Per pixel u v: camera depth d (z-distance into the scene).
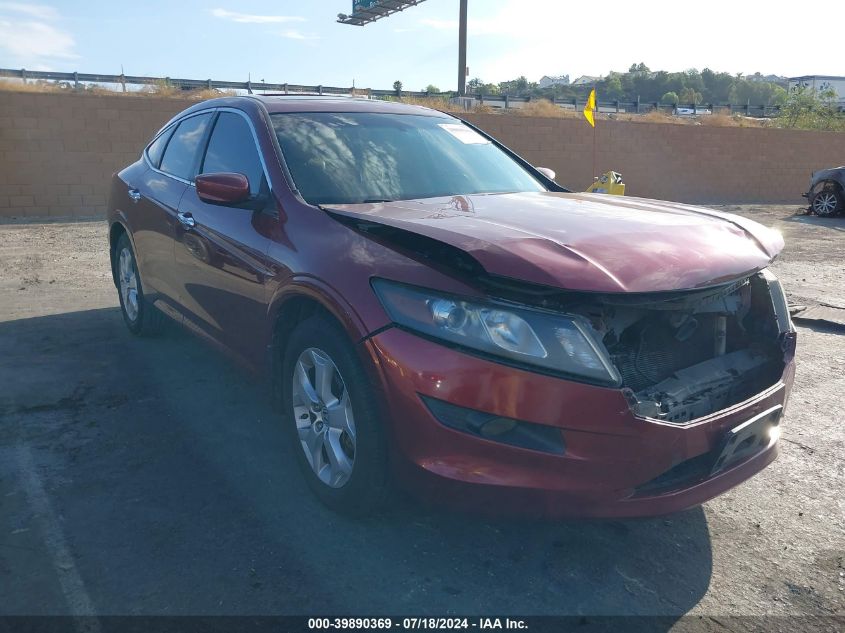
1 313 6.07
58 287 7.14
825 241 12.16
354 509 2.90
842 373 5.09
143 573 2.62
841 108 30.98
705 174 22.34
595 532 3.01
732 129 22.38
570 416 2.39
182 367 4.79
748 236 3.07
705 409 2.68
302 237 3.14
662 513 2.54
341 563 2.73
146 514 3.01
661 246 2.71
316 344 2.94
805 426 4.16
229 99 4.36
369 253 2.82
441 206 3.28
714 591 2.65
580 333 2.42
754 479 3.52
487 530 2.99
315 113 4.02
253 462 3.50
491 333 2.44
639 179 21.48
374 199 3.46
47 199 14.50
